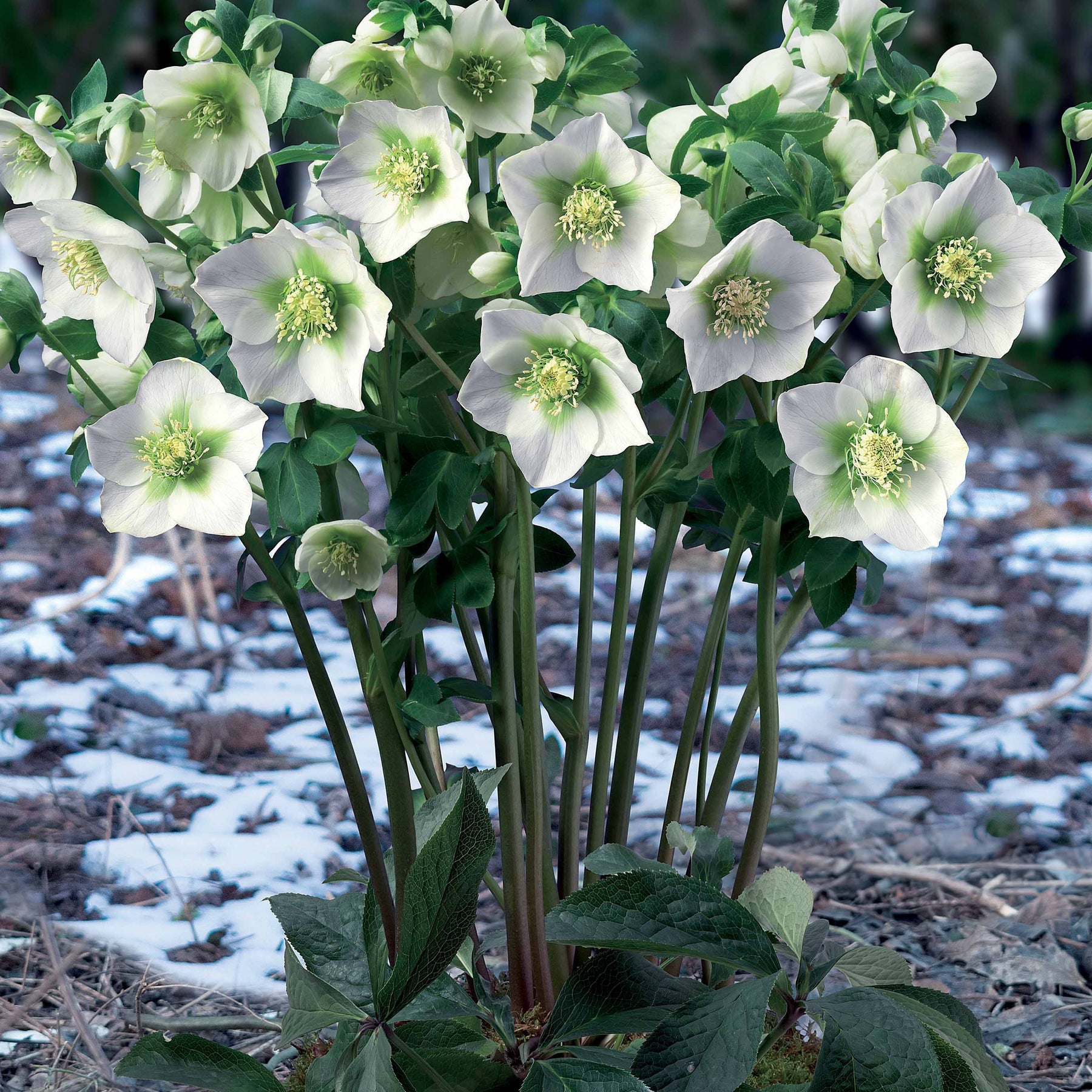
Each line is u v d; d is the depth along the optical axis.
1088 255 7.46
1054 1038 1.85
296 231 1.40
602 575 4.18
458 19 1.44
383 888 1.54
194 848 2.37
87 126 1.45
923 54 6.36
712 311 1.42
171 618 3.71
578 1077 1.42
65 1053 1.79
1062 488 5.48
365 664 1.51
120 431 1.42
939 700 3.34
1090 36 6.51
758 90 1.51
